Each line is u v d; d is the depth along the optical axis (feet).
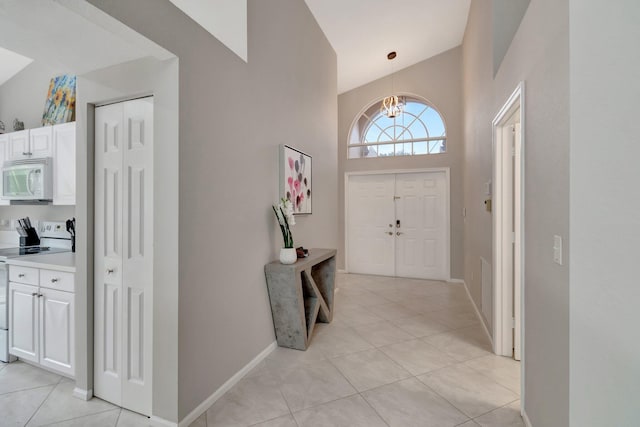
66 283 6.63
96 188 6.19
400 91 17.57
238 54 7.13
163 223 5.38
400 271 17.62
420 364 7.69
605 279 2.95
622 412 2.69
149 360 5.67
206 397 5.95
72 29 4.54
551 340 4.42
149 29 4.70
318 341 9.04
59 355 6.75
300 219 10.68
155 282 5.44
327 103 13.23
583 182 3.38
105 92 5.90
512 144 8.04
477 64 10.79
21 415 5.73
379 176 18.07
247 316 7.38
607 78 2.87
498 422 5.61
